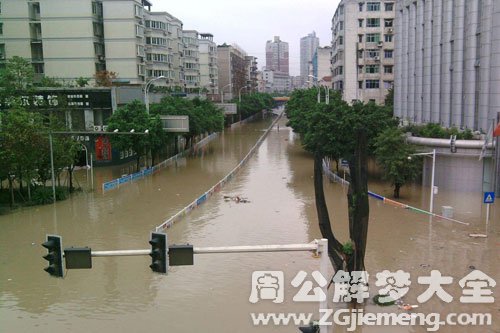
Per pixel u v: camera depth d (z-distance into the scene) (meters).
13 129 32.41
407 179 36.75
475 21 38.25
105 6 68.00
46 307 18.03
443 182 36.28
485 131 36.03
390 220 29.16
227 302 18.25
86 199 36.38
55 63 66.75
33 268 22.02
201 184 42.28
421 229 27.25
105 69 69.12
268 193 38.25
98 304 18.20
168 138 52.25
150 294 19.03
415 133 38.44
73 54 66.50
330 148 40.41
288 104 83.38
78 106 51.16
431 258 22.52
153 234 10.44
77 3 65.62
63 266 10.58
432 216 29.86
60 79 66.50
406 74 57.38
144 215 31.47
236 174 47.56
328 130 40.59
